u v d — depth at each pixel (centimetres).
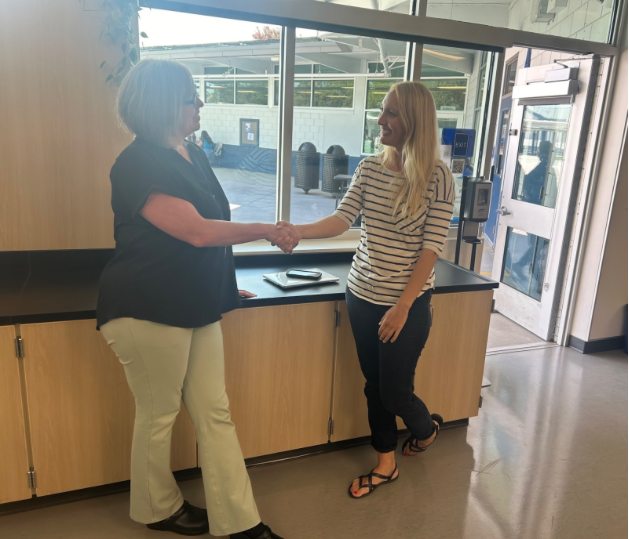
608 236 335
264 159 260
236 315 194
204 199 151
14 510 191
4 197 201
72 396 180
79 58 198
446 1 262
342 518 195
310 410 220
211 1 214
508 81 590
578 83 338
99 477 192
